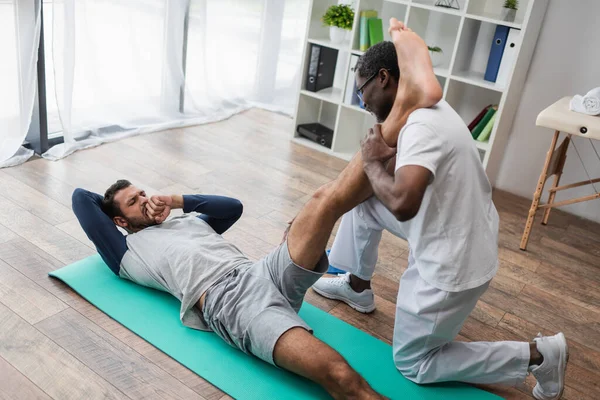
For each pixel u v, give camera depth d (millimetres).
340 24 3760
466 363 1857
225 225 2404
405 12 3766
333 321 2221
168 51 3799
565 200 3221
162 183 3160
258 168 3539
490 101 3617
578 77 3357
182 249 2107
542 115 2713
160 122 3920
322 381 1762
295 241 1911
